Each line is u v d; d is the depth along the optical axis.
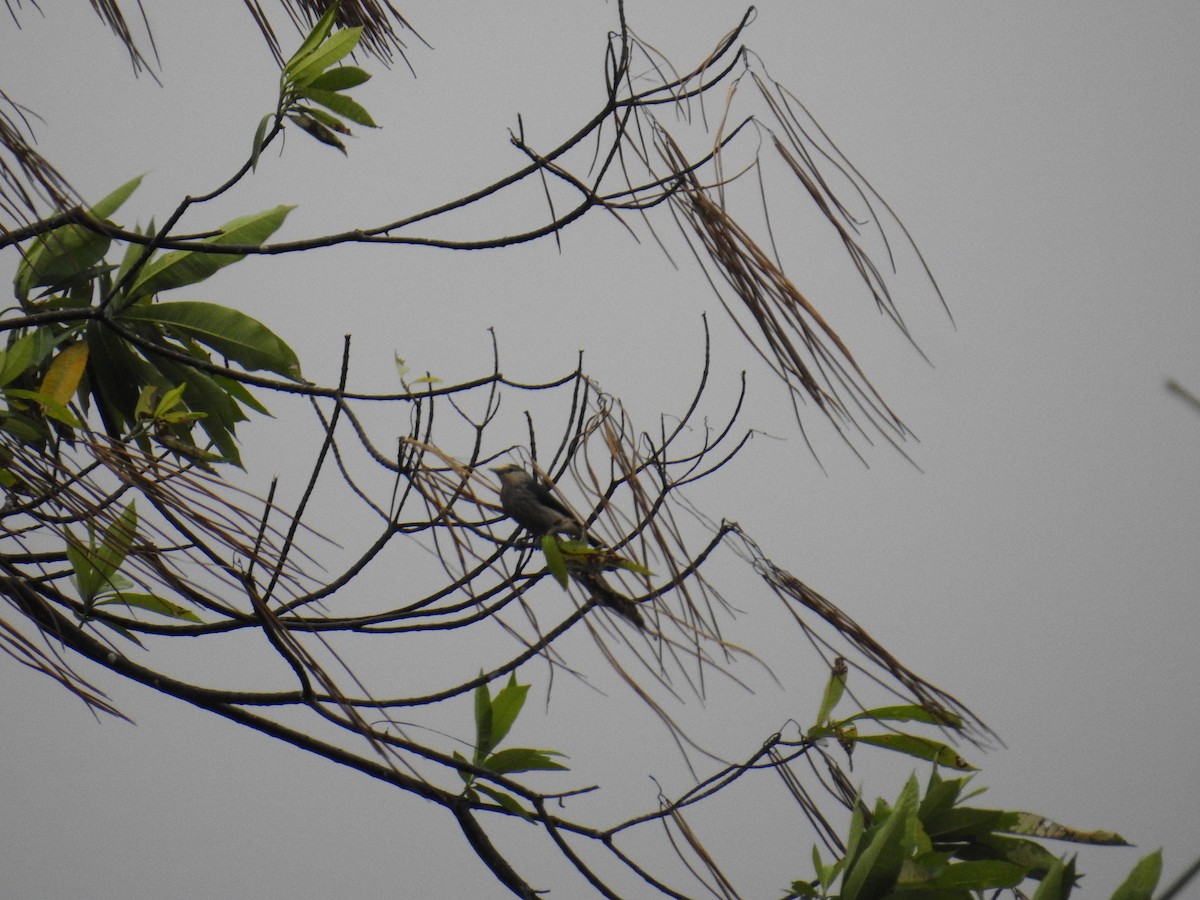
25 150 3.13
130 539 3.30
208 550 3.29
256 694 3.56
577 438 3.29
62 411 3.41
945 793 3.40
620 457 3.19
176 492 3.28
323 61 3.66
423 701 3.58
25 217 3.14
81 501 3.27
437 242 3.60
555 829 3.53
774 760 3.40
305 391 3.55
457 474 3.38
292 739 3.57
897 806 3.33
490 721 3.59
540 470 3.26
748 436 3.24
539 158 3.51
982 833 3.38
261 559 3.32
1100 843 3.36
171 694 3.55
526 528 3.41
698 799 3.40
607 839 3.52
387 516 3.49
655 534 3.14
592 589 3.15
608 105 3.34
